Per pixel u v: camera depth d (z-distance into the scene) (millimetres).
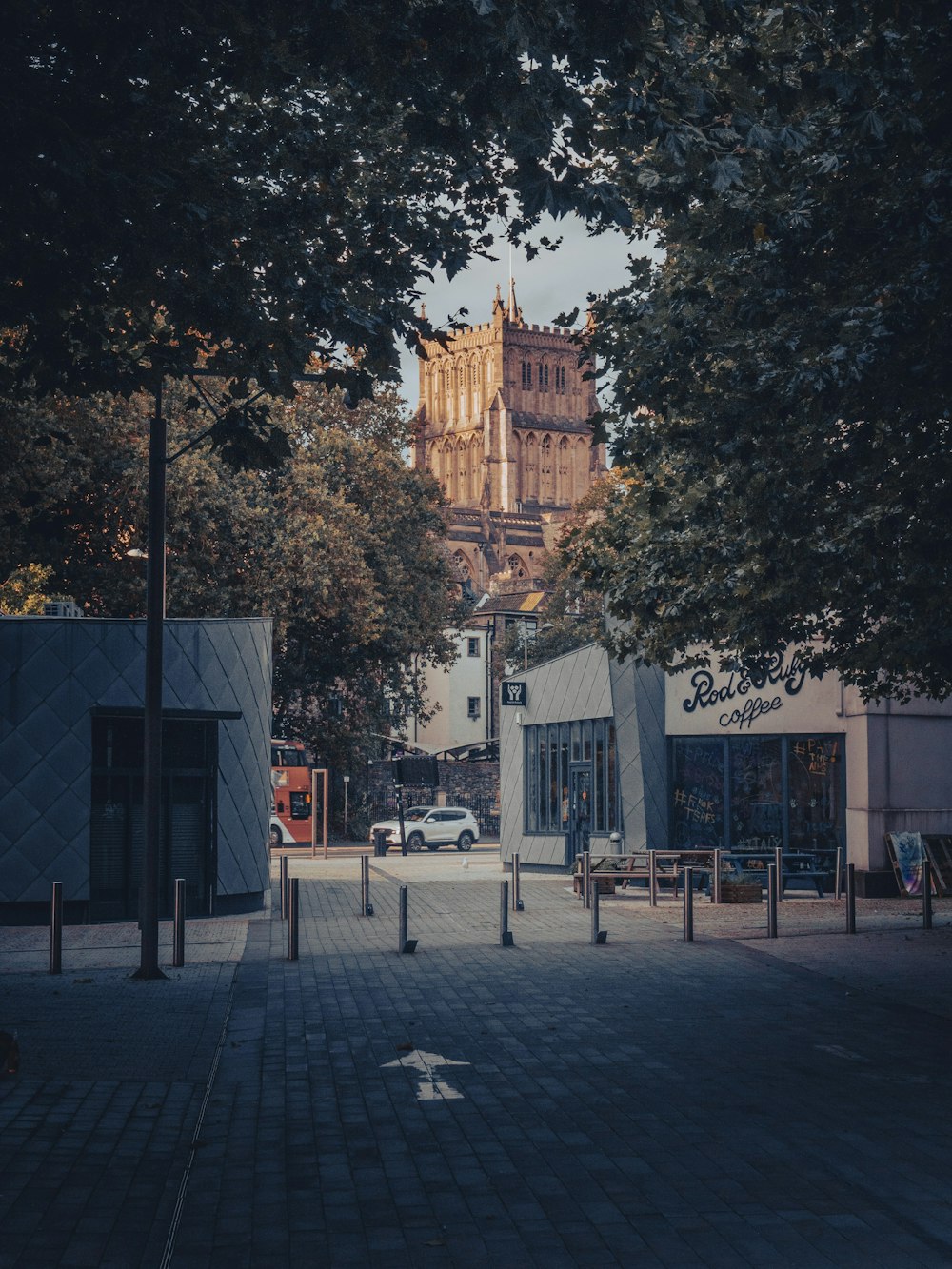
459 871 39656
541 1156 8484
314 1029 13125
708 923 23078
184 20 9906
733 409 14898
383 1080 10812
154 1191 7738
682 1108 9766
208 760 26125
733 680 31969
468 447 199250
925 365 12836
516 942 20359
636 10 9711
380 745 72250
